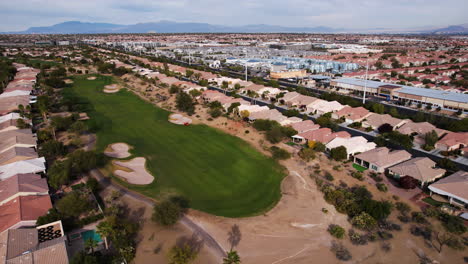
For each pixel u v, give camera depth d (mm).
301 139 103188
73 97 157875
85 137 108062
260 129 110312
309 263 51094
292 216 63938
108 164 88188
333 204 68000
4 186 69250
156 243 55750
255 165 87375
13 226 56375
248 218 63562
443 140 97188
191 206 68000
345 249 54344
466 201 63250
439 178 76250
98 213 64375
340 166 84688
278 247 54938
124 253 50812
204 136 110312
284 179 79312
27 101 138625
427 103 142750
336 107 135500
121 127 119625
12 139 93250
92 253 50094
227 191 74375
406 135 96938
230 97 153375
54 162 87500
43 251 48469
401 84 183625
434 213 61844
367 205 62031
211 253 53375
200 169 85750
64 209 60469
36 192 67812
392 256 52594
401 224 60719
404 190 72312
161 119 130000
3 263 46125
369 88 169375
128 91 175000
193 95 159375
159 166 87938
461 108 131375
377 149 88312
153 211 65750
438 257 52062
